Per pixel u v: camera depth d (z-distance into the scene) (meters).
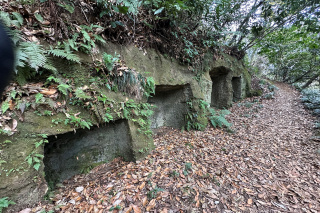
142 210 1.89
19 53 1.56
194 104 4.70
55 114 2.09
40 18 1.98
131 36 3.30
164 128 5.02
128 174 2.59
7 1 1.77
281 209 1.97
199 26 5.02
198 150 3.38
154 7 3.36
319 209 1.95
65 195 2.20
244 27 6.64
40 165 1.91
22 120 1.80
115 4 2.68
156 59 3.88
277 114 5.98
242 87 8.14
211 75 6.99
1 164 1.61
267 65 13.51
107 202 2.01
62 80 2.18
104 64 2.60
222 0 4.26
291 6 5.38
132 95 3.12
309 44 8.02
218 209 1.95
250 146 3.60
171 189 2.21
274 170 2.76
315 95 7.70
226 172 2.66
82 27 2.42
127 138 3.05
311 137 3.98
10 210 1.62
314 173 2.67
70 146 2.73
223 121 4.62
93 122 2.49
